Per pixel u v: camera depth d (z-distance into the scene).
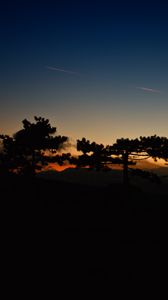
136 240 15.00
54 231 15.05
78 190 29.77
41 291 8.72
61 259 11.40
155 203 27.53
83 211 20.81
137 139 32.81
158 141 32.31
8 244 12.41
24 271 9.97
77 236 14.65
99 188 32.69
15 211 18.33
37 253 11.76
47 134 33.44
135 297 8.83
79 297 8.57
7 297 8.18
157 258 12.44
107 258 11.98
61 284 9.28
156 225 18.95
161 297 8.91
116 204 25.22
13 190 25.20
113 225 17.77
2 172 33.16
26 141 33.03
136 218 20.53
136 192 31.67
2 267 10.10
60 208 20.91
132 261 11.87
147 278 10.27
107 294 8.90
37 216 17.78
